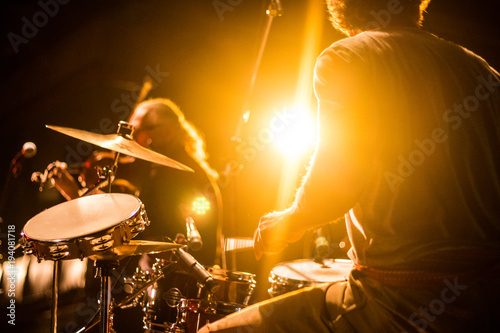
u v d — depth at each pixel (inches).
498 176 49.1
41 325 159.6
